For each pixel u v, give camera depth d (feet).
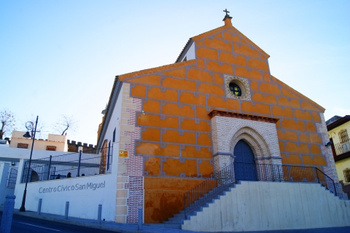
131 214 48.01
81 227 41.16
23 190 68.59
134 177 50.55
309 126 71.56
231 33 72.49
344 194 67.05
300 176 64.75
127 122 53.93
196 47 66.90
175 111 58.70
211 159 57.93
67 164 96.94
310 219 52.26
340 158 95.30
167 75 60.95
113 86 59.82
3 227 21.31
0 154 97.91
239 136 62.69
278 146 63.36
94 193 52.24
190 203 52.21
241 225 46.26
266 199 49.93
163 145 55.01
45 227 38.19
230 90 67.05
